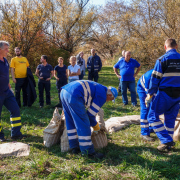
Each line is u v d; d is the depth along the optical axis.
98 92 3.60
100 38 34.31
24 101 7.69
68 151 3.86
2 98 4.31
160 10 14.31
